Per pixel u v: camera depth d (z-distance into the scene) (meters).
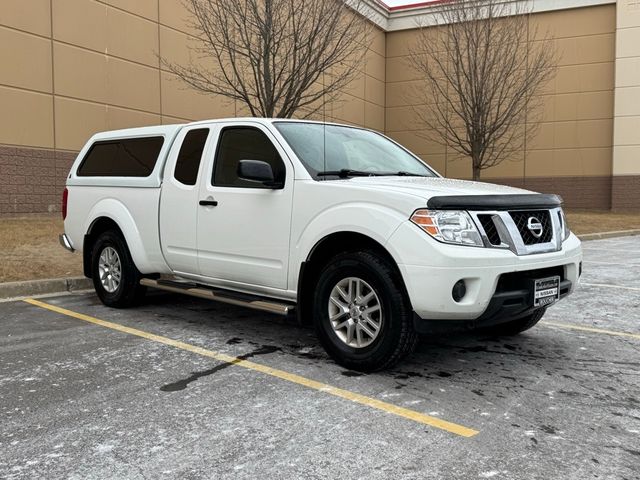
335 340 4.59
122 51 16.17
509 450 3.22
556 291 4.55
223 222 5.36
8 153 13.70
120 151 6.77
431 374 4.49
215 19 12.84
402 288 4.19
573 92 25.72
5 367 4.63
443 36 24.14
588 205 25.84
